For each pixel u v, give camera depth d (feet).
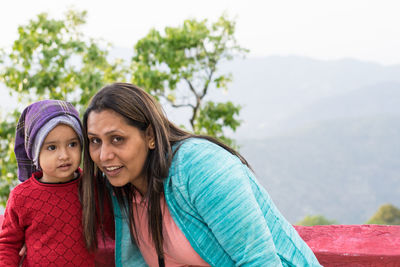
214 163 4.71
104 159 4.68
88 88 31.22
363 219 565.53
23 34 32.86
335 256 5.94
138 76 35.78
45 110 5.27
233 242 4.63
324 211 568.41
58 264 5.34
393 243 6.16
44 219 5.33
